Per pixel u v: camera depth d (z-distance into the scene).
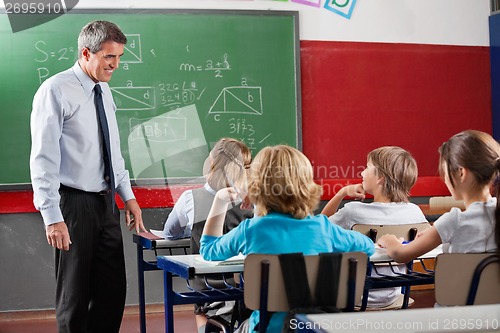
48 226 2.80
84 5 4.66
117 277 3.00
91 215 2.90
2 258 4.57
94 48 2.89
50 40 4.61
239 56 4.91
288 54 4.97
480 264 1.97
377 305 2.65
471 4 5.30
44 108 2.81
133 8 4.75
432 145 5.24
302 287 1.92
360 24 5.12
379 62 5.15
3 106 4.55
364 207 2.80
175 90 4.82
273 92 4.96
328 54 5.07
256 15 4.93
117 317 3.03
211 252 2.15
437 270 1.99
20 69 4.57
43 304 4.61
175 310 4.82
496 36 5.25
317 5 5.05
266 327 1.94
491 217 2.06
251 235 2.04
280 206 2.05
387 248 2.27
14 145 4.56
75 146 2.88
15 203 4.56
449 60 5.27
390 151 2.85
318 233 2.05
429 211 4.71
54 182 2.81
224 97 4.89
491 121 5.33
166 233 2.95
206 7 4.86
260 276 1.93
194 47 4.84
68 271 2.88
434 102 5.24
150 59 4.78
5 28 4.56
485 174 2.07
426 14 5.22
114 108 3.16
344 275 1.96
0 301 4.56
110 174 2.98
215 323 2.51
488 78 5.32
